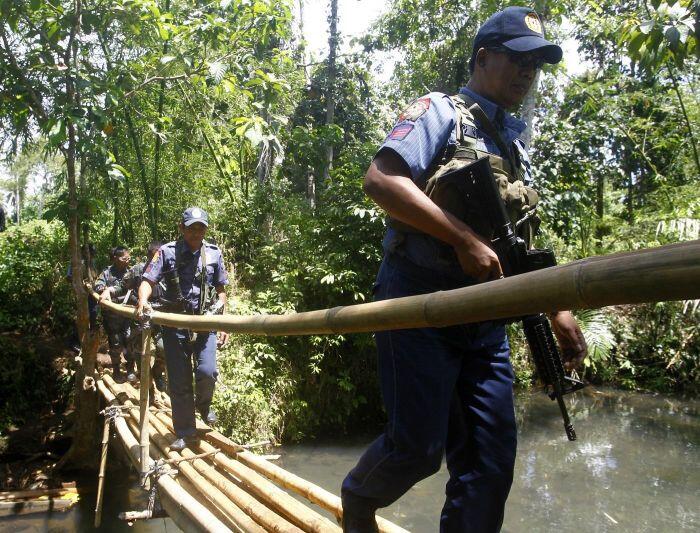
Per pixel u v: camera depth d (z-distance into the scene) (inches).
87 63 267.6
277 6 300.0
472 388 72.9
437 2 468.4
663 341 472.4
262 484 134.0
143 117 350.9
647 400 434.0
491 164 68.1
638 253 33.8
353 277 357.7
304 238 382.0
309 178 519.5
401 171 64.8
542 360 72.2
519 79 73.3
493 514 71.1
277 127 308.3
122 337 305.1
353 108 602.9
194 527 125.7
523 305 41.1
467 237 61.4
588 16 398.9
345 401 366.6
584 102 533.0
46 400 342.3
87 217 268.4
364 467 73.4
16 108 261.9
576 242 498.9
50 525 240.1
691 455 312.5
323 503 118.4
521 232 70.2
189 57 279.4
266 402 340.5
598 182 605.0
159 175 413.4
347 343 375.6
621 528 225.5
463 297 46.9
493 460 71.3
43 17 259.4
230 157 404.5
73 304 408.5
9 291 417.1
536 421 378.0
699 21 137.8
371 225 359.3
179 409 185.8
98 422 298.4
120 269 309.0
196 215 190.2
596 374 476.4
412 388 68.1
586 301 36.3
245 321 91.0
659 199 525.3
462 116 69.8
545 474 283.7
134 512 154.1
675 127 507.2
